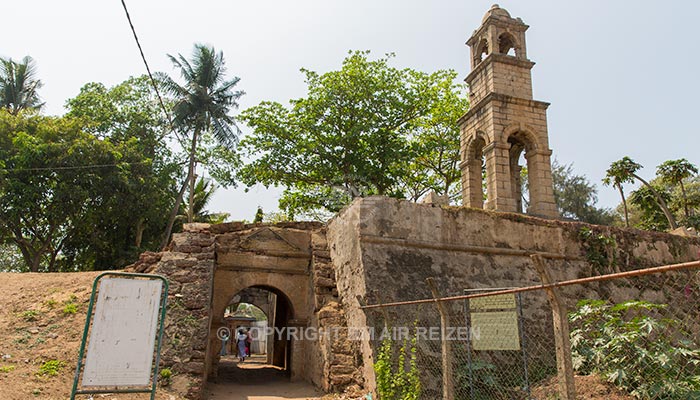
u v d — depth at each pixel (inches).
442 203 533.0
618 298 556.7
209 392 477.4
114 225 1184.8
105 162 1059.9
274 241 594.9
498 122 693.9
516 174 776.3
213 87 1243.2
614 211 1679.4
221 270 565.6
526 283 522.3
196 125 1205.7
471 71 772.6
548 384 386.6
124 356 296.8
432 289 291.6
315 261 573.9
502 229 544.1
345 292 514.3
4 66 1248.8
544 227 566.9
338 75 1035.3
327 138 1031.0
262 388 523.5
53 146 991.6
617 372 325.4
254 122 1041.5
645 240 619.8
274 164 1045.2
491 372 416.8
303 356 570.6
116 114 1262.3
